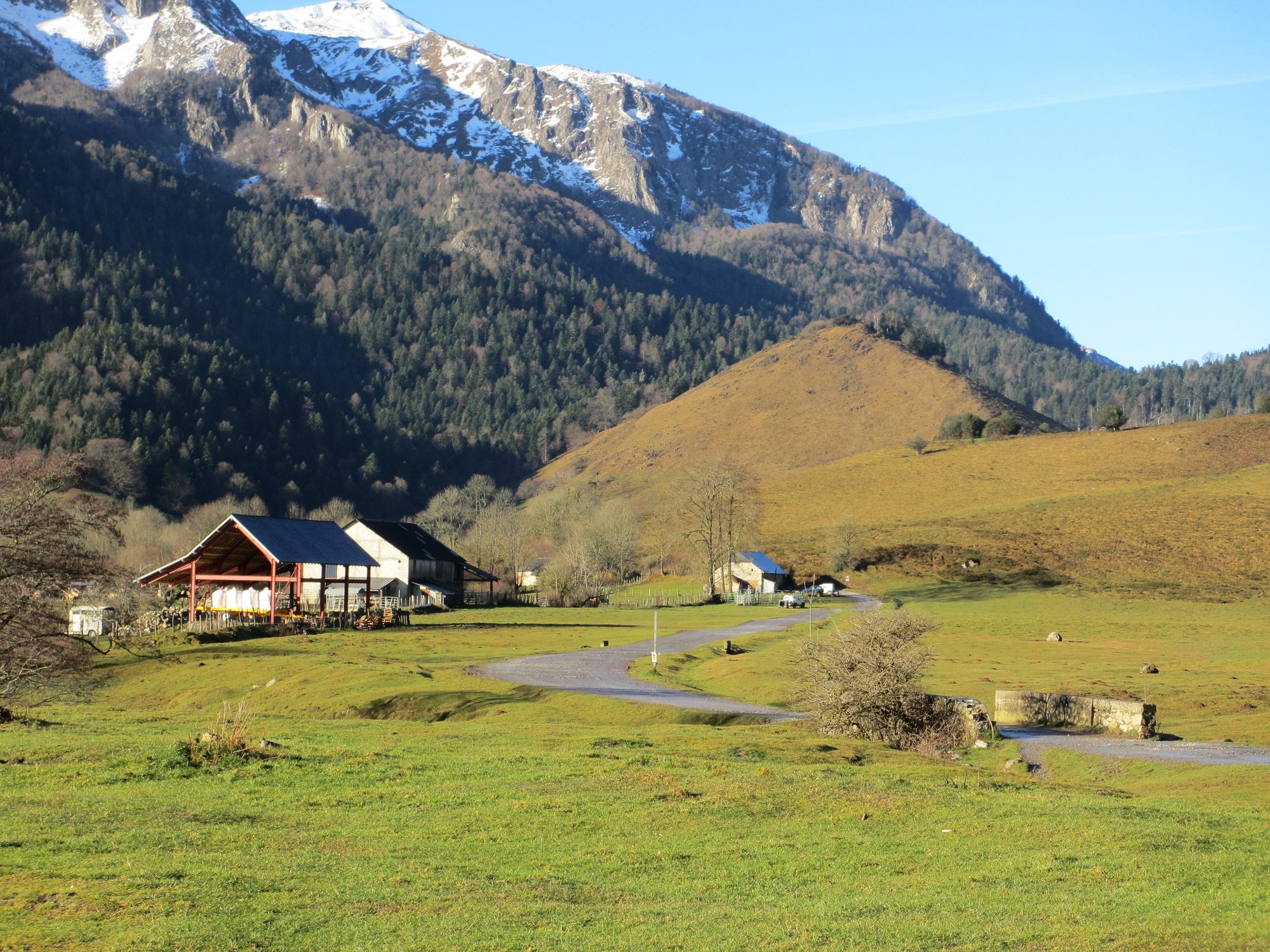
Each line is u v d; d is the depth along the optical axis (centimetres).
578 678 5062
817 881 1602
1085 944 1304
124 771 2214
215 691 4922
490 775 2289
